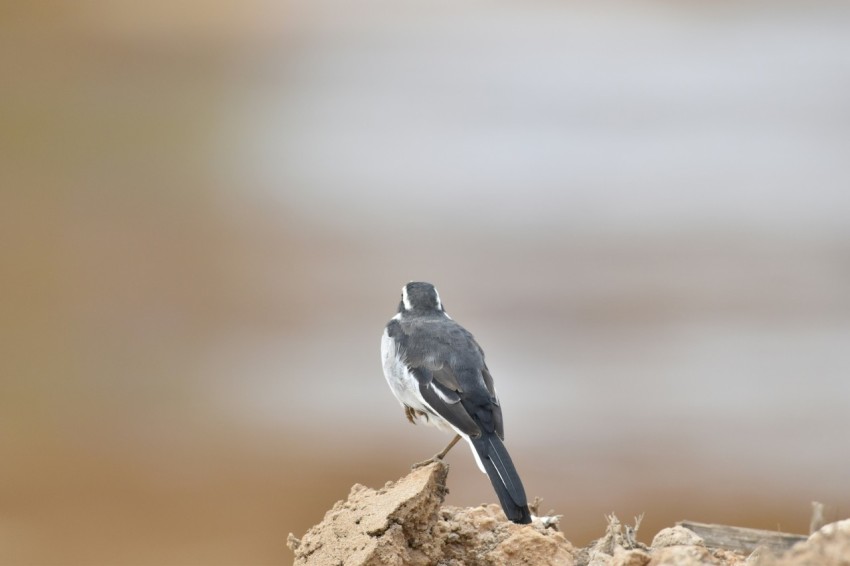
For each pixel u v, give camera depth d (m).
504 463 11.66
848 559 8.08
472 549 11.34
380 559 10.52
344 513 11.04
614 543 11.15
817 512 9.11
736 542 12.19
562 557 11.27
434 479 11.11
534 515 12.52
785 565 8.20
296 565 10.88
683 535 11.14
